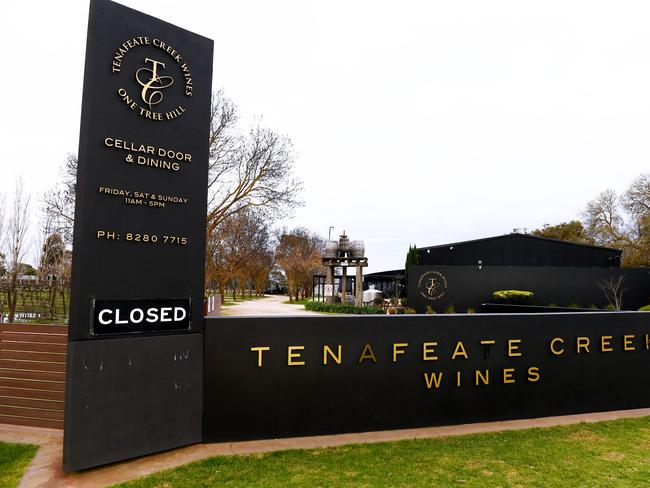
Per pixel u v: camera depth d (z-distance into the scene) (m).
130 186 5.10
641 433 5.89
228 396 5.58
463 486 4.16
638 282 24.31
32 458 4.96
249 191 24.84
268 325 5.77
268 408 5.70
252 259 42.25
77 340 4.67
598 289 24.39
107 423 4.78
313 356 5.91
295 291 52.66
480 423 6.45
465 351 6.50
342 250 25.78
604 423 6.39
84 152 4.83
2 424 6.05
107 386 4.80
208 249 26.88
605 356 7.21
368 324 6.14
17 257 16.58
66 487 4.24
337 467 4.66
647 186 35.72
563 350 6.97
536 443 5.46
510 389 6.67
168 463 4.82
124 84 5.13
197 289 5.53
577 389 7.00
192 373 5.42
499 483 4.22
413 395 6.24
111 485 4.27
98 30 5.00
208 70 5.82
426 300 24.75
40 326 6.11
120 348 4.92
